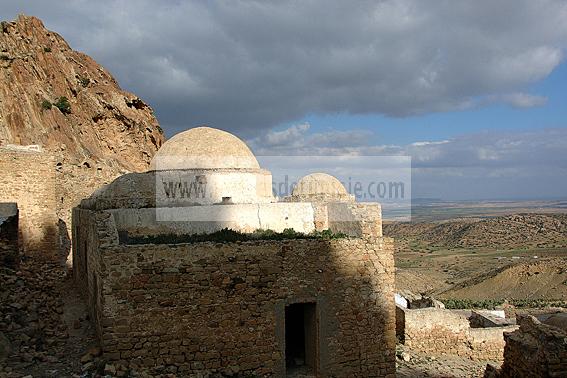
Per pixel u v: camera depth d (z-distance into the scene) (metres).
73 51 51.66
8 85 36.06
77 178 29.89
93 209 15.56
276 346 12.99
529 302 42.41
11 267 18.28
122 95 51.84
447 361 18.42
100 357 11.98
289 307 14.88
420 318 19.58
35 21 46.25
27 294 16.28
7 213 17.86
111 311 11.80
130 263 11.98
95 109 47.38
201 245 12.52
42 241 20.72
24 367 11.57
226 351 12.57
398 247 111.25
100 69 54.28
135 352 11.91
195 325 12.38
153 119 54.88
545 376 11.72
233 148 17.50
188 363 12.28
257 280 12.91
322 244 13.53
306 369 13.82
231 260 12.72
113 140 48.38
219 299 12.59
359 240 13.92
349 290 13.73
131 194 15.59
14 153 20.11
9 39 40.56
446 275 70.62
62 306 16.14
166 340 12.15
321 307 13.43
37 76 41.00
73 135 40.00
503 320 23.19
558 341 11.88
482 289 52.69
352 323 13.71
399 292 32.41
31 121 35.78
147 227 14.43
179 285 12.30
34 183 20.62
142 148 50.78
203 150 17.08
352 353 13.67
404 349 19.06
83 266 16.88
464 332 19.84
